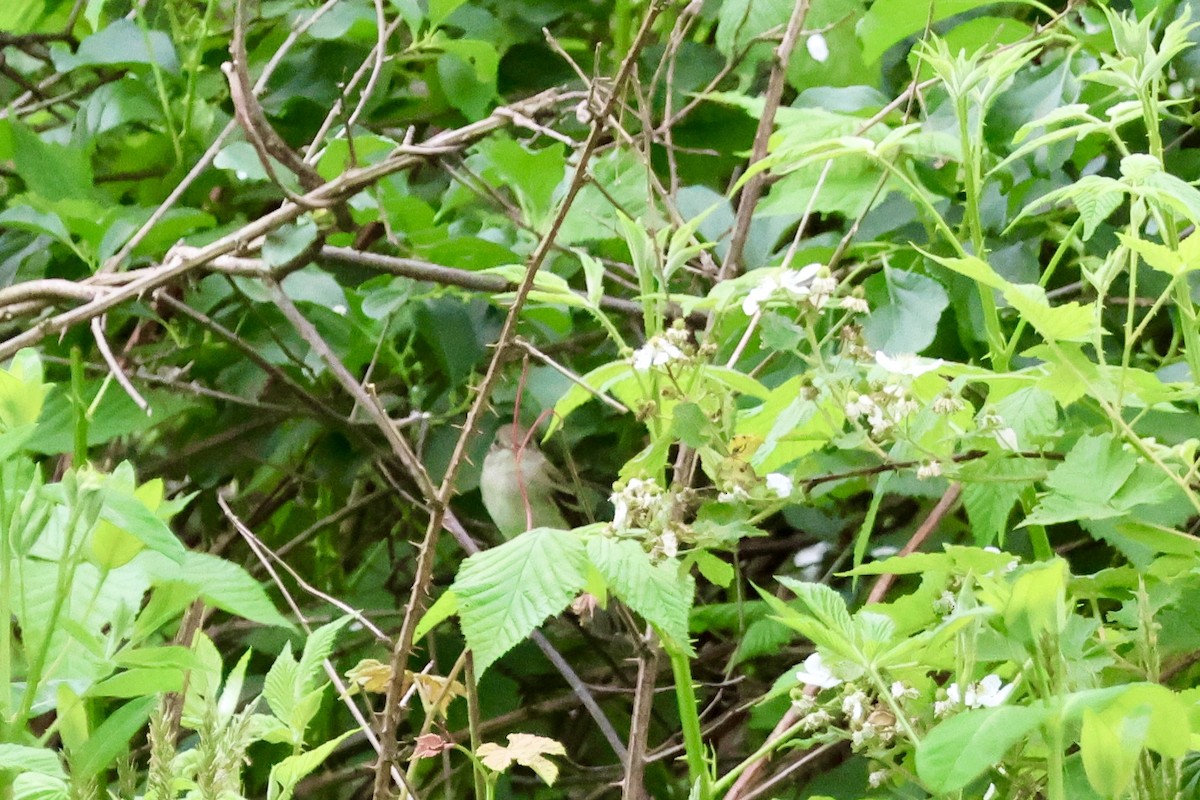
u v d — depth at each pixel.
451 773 2.04
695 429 1.66
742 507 1.65
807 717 1.63
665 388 1.71
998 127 1.92
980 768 1.45
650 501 1.64
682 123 2.24
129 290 1.96
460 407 2.14
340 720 2.20
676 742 2.08
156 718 1.58
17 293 2.00
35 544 1.64
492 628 1.65
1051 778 1.48
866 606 1.71
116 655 1.59
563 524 2.18
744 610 2.02
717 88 2.22
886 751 1.60
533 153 1.99
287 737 1.69
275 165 2.09
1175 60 1.95
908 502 2.13
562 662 1.91
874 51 1.96
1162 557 1.67
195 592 1.62
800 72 2.13
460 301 2.14
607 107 1.75
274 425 2.25
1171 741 1.48
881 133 1.95
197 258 1.98
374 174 1.98
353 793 2.20
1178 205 1.63
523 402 2.18
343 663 2.24
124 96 2.19
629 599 1.66
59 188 2.12
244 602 1.65
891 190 2.00
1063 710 1.47
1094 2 1.95
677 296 1.75
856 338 1.66
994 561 1.63
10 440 1.56
